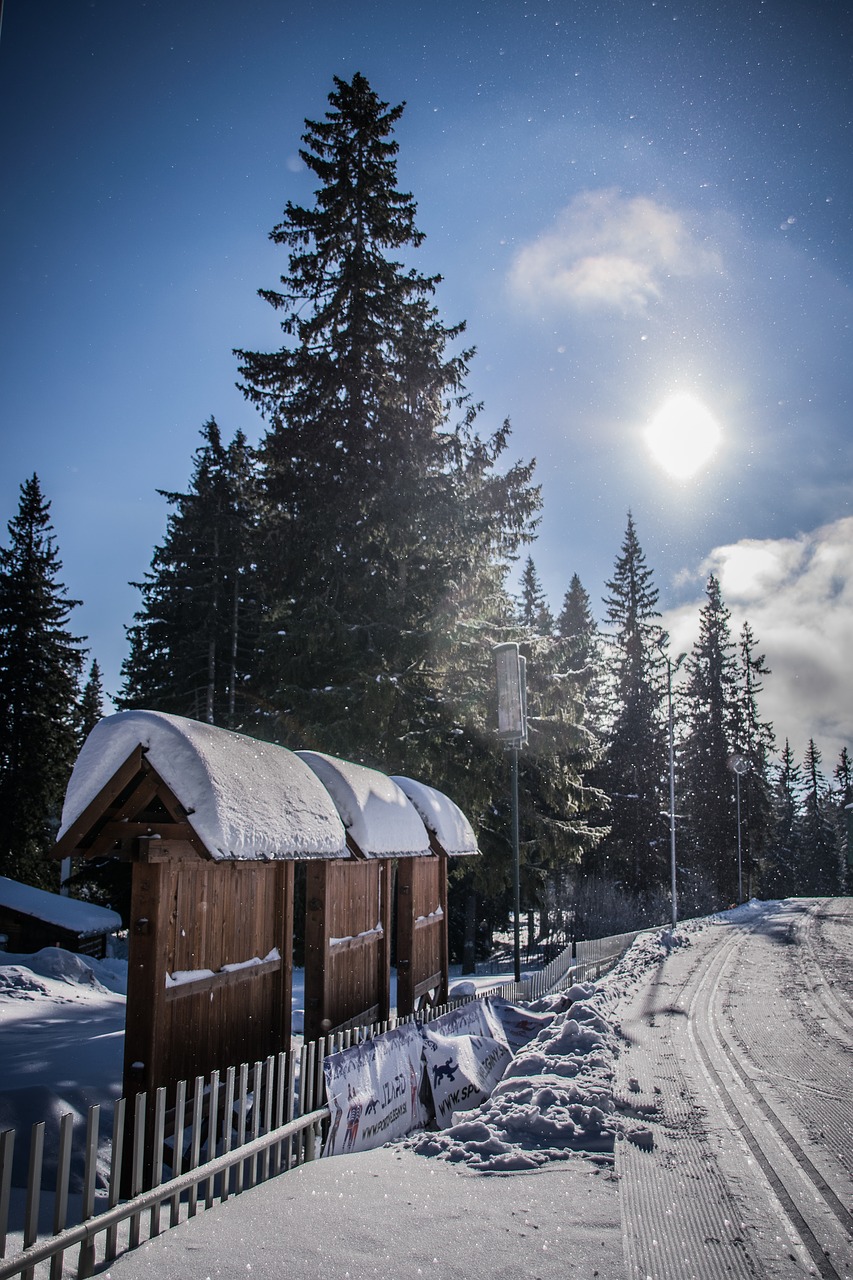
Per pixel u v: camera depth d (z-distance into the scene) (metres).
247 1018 6.75
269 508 26.86
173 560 36.03
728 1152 6.63
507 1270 4.27
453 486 24.94
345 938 8.72
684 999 15.16
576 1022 10.77
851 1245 4.94
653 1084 8.80
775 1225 5.18
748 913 39.19
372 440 25.23
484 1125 6.74
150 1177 5.12
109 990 16.23
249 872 6.84
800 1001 15.03
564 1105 7.48
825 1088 8.90
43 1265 4.09
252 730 23.62
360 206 26.25
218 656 34.69
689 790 58.25
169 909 5.68
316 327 25.48
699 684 58.88
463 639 25.73
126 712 5.90
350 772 9.26
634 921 35.59
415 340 25.55
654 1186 5.72
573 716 28.44
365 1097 6.85
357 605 24.59
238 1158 5.28
